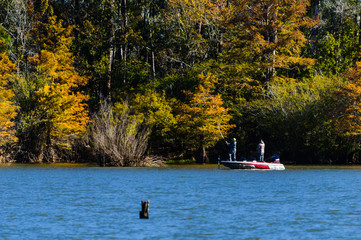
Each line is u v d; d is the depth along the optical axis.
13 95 96.00
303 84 103.69
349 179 58.75
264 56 111.00
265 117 102.44
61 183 52.84
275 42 109.88
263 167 76.50
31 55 114.31
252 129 108.00
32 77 104.62
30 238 26.98
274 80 107.38
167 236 27.41
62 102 97.50
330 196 42.38
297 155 101.38
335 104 94.44
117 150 79.81
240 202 38.78
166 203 38.19
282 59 107.75
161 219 31.84
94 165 85.38
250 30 110.44
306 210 35.09
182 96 109.38
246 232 28.31
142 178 58.88
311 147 99.94
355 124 91.50
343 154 100.06
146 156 82.62
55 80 107.38
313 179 58.78
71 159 98.44
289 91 102.88
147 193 44.16
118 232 28.28
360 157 99.75
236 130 107.56
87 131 96.69
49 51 108.44
